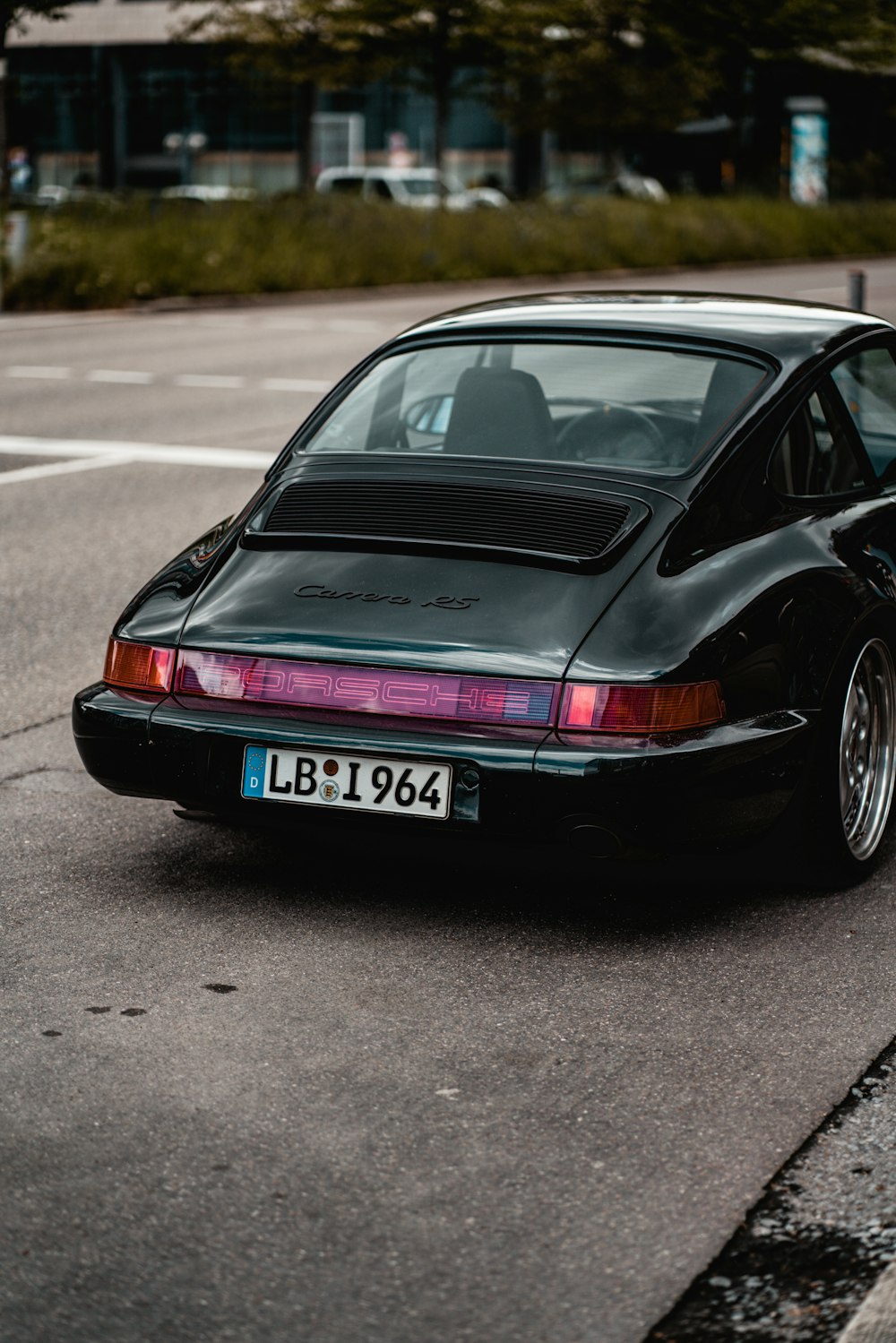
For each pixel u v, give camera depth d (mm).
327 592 4078
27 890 4395
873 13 38375
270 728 3949
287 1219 2830
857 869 4383
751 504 4219
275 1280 2658
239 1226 2811
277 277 28094
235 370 17000
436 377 4707
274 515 4371
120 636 4238
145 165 60062
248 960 3934
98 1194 2906
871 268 37000
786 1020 3617
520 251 32938
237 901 4309
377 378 4797
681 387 4488
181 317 24156
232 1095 3270
